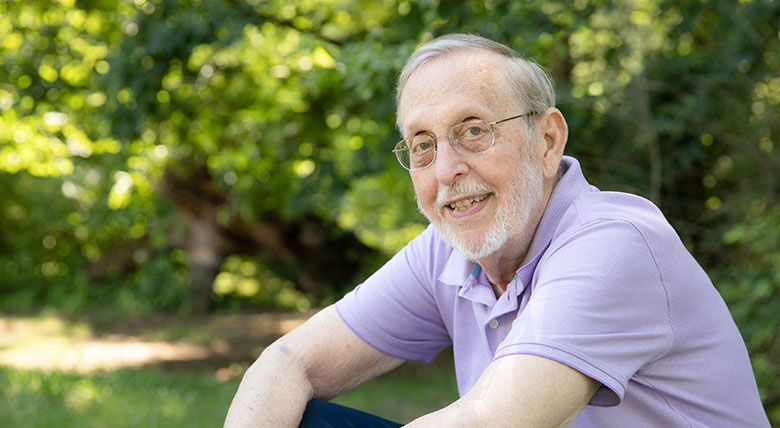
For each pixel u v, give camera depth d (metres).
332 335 1.92
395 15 5.12
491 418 1.34
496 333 1.71
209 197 10.28
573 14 5.09
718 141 5.66
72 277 13.02
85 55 6.59
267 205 8.39
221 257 11.75
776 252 4.66
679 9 5.44
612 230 1.49
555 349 1.37
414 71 1.67
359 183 7.73
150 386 6.32
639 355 1.45
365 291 1.96
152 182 9.88
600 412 1.55
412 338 1.97
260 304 12.37
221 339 9.62
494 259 1.68
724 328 1.61
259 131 6.94
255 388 1.83
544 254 1.61
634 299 1.44
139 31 5.57
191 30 5.46
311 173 6.91
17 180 12.77
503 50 1.66
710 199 5.75
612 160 5.62
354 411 1.86
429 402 6.05
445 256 1.88
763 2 5.09
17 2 6.43
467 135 1.60
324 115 6.58
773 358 4.70
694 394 1.56
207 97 6.70
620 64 5.59
